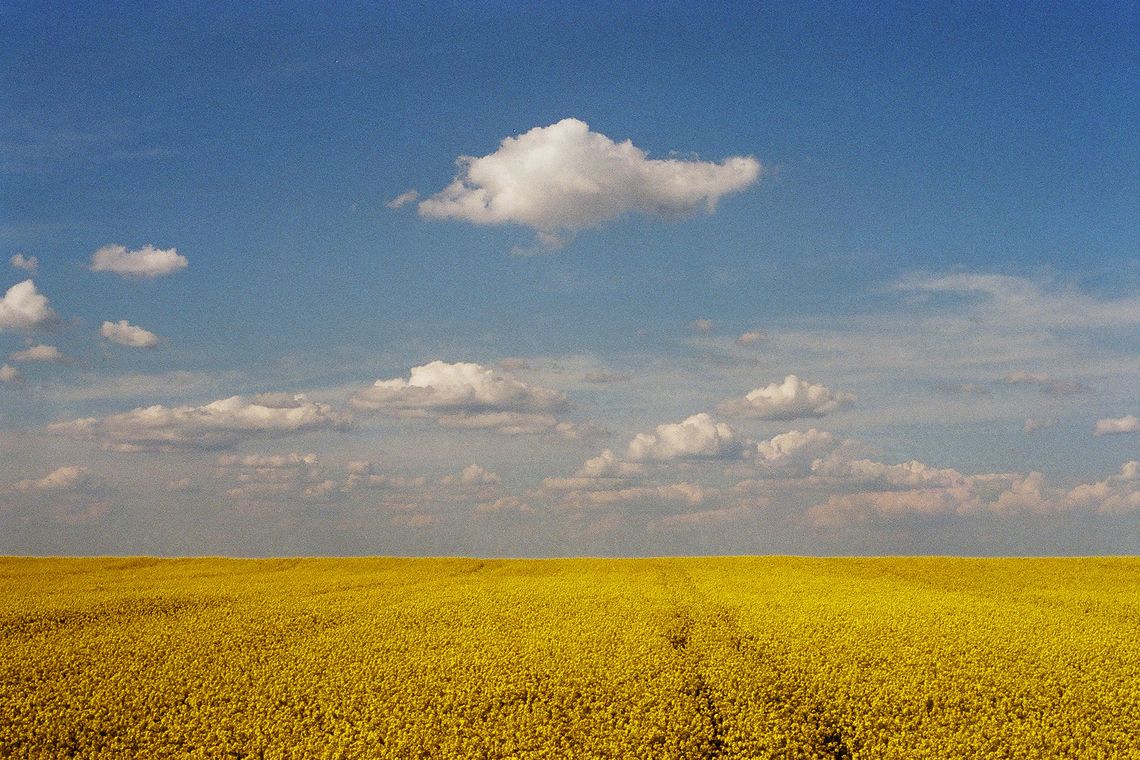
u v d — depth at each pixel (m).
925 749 19.83
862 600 39.28
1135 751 19.78
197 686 24.70
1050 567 57.16
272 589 45.22
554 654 27.81
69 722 21.69
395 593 42.94
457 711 22.48
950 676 25.03
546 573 56.09
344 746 20.09
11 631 32.81
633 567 59.72
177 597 41.22
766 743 20.22
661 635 30.73
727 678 24.73
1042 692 23.70
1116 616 37.06
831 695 23.55
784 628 31.64
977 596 42.56
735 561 62.88
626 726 20.98
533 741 20.38
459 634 31.28
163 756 19.84
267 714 22.33
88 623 34.56
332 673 26.00
